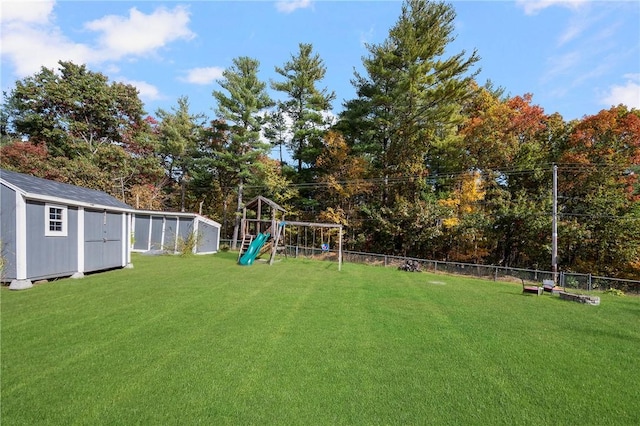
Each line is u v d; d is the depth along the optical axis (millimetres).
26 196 8750
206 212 32938
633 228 16562
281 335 5559
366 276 13930
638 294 13508
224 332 5605
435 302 8812
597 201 17234
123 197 25922
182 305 7320
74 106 26953
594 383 4098
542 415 3328
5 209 8703
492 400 3598
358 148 24719
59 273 9977
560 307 8938
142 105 31125
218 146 29094
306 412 3252
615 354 5195
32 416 3074
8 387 3578
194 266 14414
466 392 3764
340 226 16516
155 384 3736
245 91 25109
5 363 4168
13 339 4973
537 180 20047
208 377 3943
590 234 16938
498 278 16094
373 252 24547
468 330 6230
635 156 17438
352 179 24094
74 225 10539
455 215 20484
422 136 22875
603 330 6617
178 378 3895
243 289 9500
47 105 26562
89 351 4605
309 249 23641
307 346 5086
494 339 5738
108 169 26703
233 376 3988
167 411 3211
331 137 24469
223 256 19453
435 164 24844
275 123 29594
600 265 17641
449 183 22688
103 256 11930
